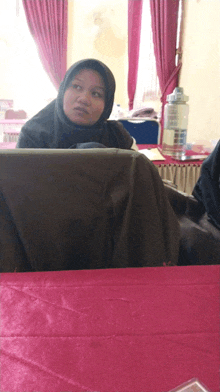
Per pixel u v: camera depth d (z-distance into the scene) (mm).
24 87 5129
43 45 4656
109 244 614
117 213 581
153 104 4508
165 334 328
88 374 277
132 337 323
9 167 512
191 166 1561
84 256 622
